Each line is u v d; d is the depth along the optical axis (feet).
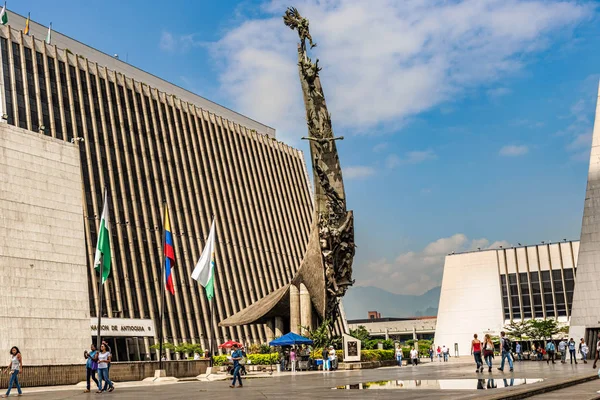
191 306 279.90
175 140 302.45
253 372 141.69
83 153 250.78
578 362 168.86
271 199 356.38
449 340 325.42
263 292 327.88
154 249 270.46
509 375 92.27
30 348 121.29
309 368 145.48
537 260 313.53
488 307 320.09
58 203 133.59
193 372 134.51
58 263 130.62
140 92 290.35
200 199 305.53
